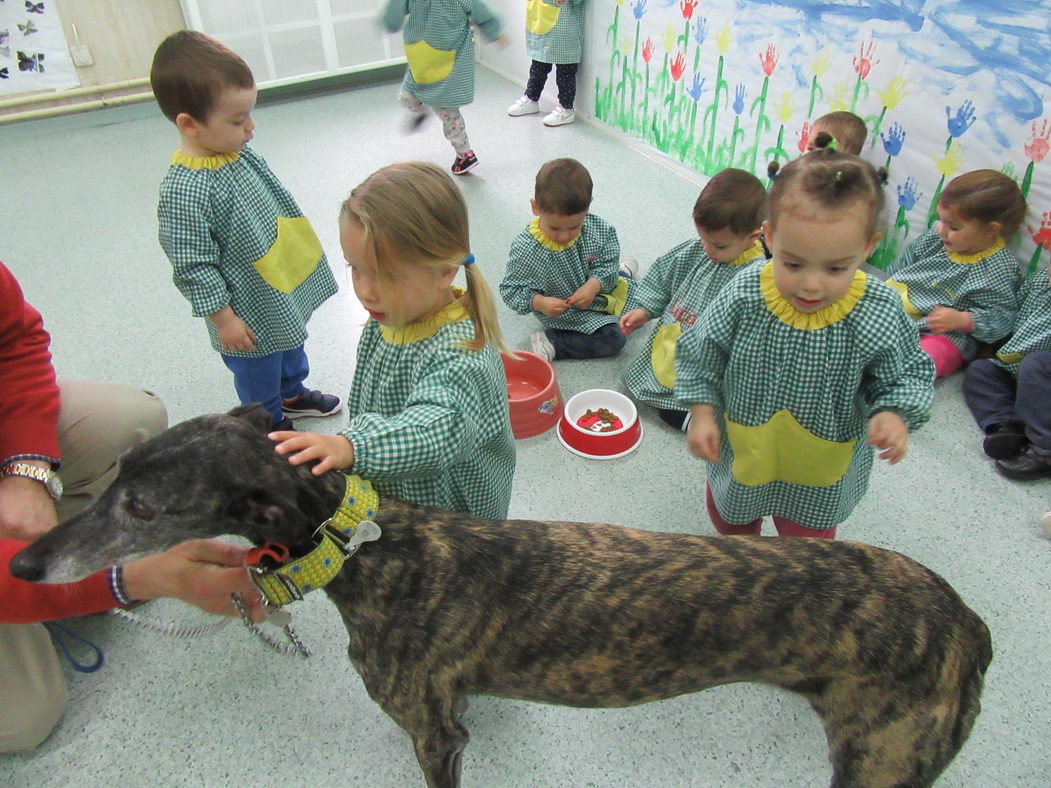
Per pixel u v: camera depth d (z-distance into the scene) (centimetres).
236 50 516
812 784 164
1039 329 253
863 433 169
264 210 224
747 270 163
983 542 217
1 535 162
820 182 134
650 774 167
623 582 128
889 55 300
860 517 226
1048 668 183
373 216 128
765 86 362
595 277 297
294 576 121
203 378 290
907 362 154
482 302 144
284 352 250
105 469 198
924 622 124
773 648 125
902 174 311
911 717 124
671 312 263
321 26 527
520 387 279
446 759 142
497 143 481
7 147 492
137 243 382
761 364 162
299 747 174
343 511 122
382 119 520
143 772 170
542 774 167
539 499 236
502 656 130
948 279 274
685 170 432
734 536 138
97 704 183
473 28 411
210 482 114
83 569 114
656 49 424
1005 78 263
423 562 127
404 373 145
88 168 464
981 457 246
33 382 173
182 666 191
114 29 514
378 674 132
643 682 131
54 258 371
